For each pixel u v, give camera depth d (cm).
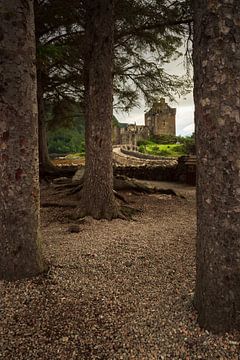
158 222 561
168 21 608
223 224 199
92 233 468
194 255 368
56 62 755
